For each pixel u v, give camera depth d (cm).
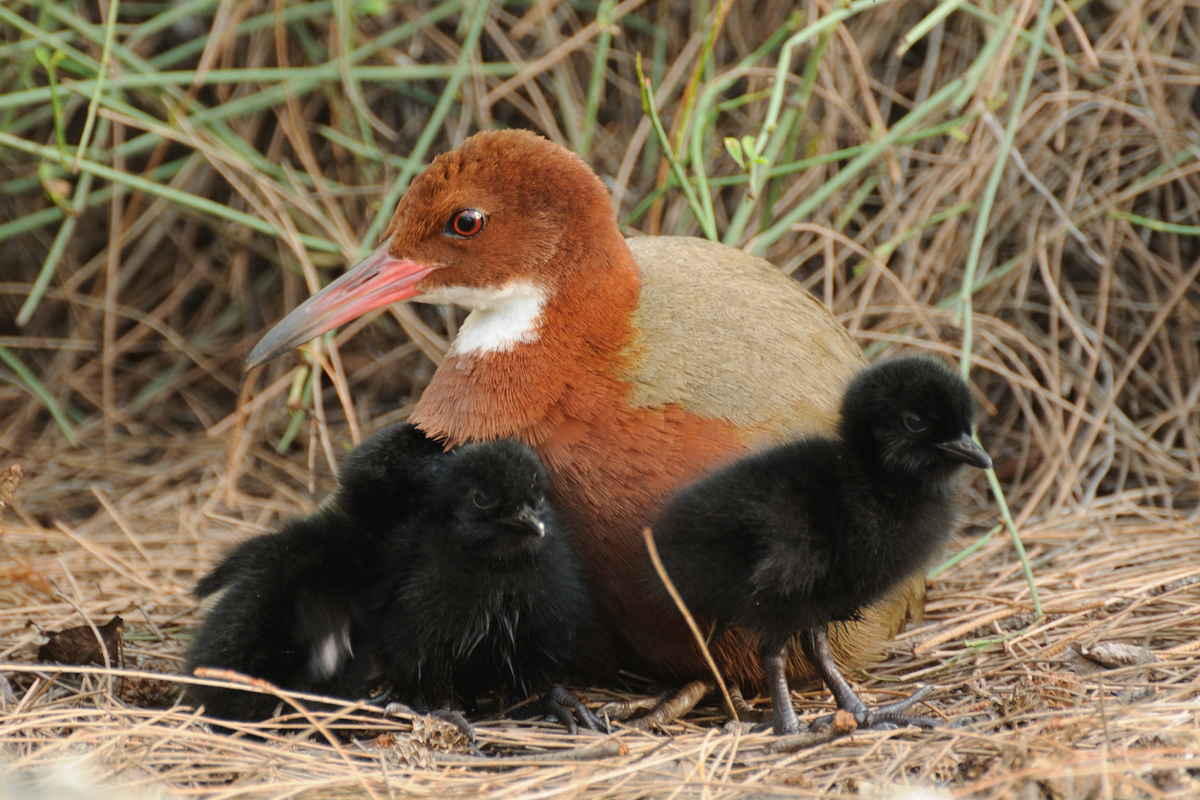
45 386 1395
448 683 778
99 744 671
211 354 1424
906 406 711
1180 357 1314
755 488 720
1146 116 1286
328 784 635
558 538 778
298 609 759
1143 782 587
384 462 810
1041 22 1126
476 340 830
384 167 1351
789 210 1321
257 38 1381
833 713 754
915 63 1396
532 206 818
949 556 1066
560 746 733
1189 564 1009
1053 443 1241
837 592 736
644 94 1039
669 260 900
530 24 1320
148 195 1423
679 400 788
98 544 1115
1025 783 600
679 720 803
